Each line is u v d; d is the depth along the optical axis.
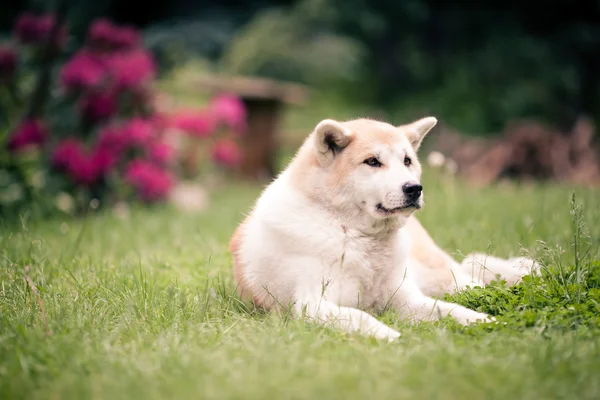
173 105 14.69
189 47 25.55
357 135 5.01
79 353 3.91
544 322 4.26
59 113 11.58
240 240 5.43
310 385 3.33
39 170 11.24
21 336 4.11
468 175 16.44
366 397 3.21
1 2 21.61
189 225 9.57
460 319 4.68
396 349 3.91
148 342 4.14
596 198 9.62
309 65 24.97
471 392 3.29
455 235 7.34
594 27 27.02
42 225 9.38
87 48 12.02
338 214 4.99
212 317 4.79
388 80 27.03
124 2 24.61
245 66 25.16
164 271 6.43
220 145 14.59
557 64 26.31
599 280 5.07
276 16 26.48
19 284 5.39
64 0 13.19
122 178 11.61
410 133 5.42
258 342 4.02
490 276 5.88
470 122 24.77
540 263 5.37
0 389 3.42
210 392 3.23
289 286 4.99
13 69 12.03
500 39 26.95
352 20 25.98
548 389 3.32
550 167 16.09
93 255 7.09
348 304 5.01
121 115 11.91
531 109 25.06
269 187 5.48
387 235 5.07
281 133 20.22
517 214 8.45
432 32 27.88
